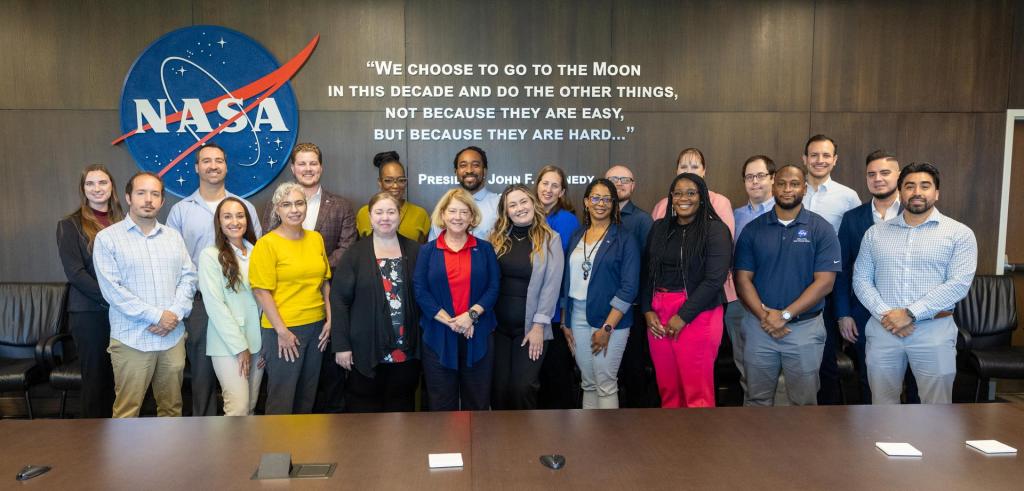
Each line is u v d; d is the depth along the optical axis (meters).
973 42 4.79
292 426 2.10
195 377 3.46
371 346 3.18
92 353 3.58
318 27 4.65
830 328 3.80
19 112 4.57
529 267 3.31
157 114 4.60
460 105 4.75
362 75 4.70
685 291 3.28
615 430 2.07
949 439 1.98
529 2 4.72
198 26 4.58
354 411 3.34
